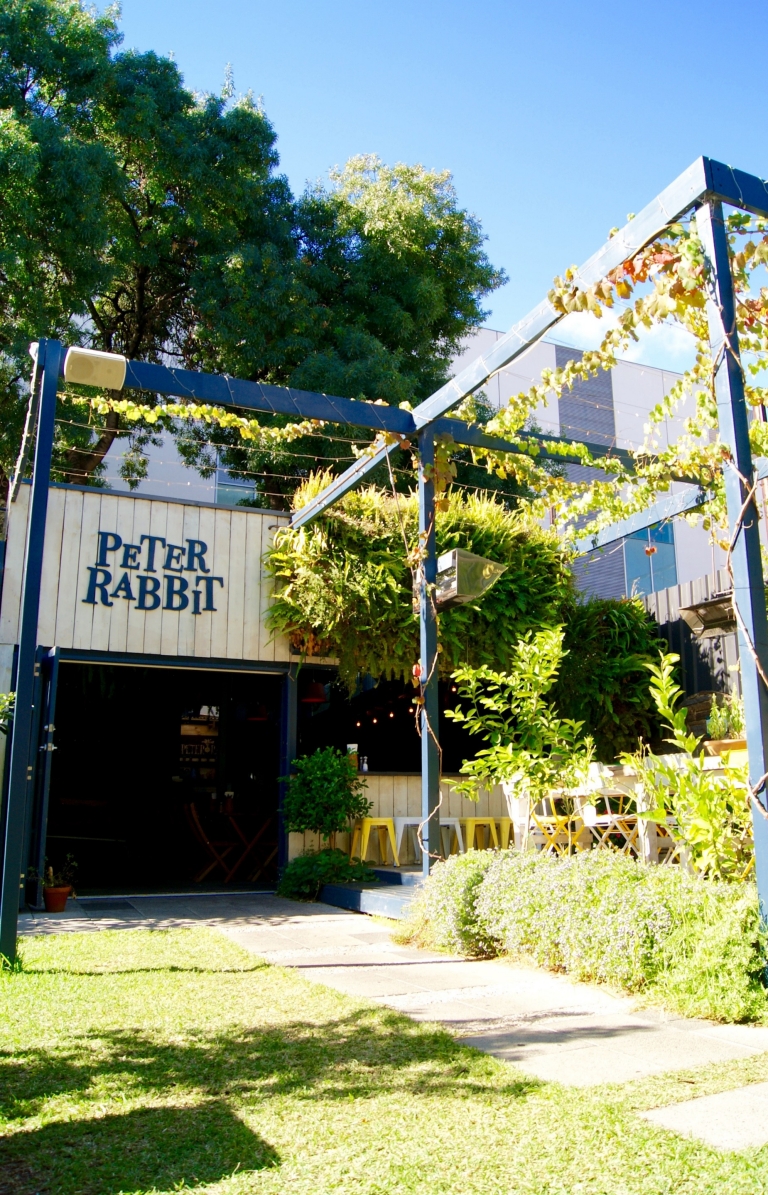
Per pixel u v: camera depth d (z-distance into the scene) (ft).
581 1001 12.98
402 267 46.93
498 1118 8.12
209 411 21.72
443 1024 11.69
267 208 46.68
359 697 35.29
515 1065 9.77
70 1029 11.37
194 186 42.96
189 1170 7.14
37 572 16.35
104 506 27.35
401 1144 7.57
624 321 15.40
